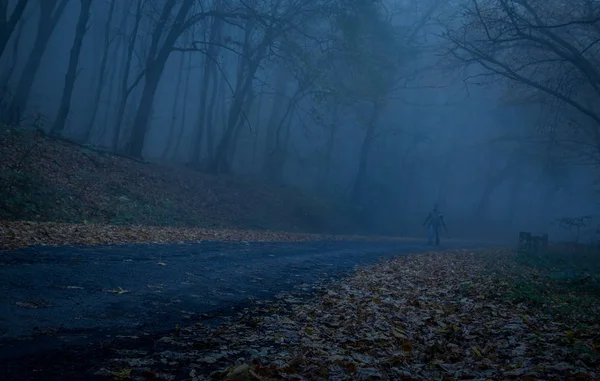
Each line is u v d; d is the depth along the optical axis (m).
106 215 16.06
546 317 6.60
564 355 4.64
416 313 6.53
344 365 4.06
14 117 22.03
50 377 3.19
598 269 14.02
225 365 3.85
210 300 6.13
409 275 10.61
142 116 23.14
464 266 13.23
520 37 14.59
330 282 8.77
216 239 13.41
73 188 16.62
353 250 15.71
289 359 4.11
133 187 19.52
